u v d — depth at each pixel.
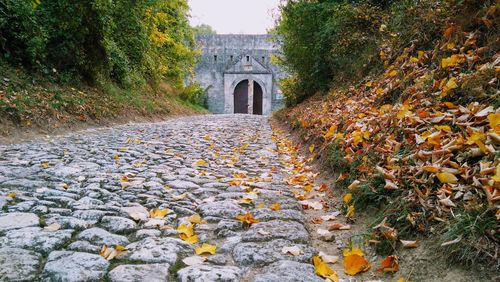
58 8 9.80
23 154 5.26
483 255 1.97
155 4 16.05
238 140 8.55
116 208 3.08
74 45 10.39
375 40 7.71
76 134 7.79
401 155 3.20
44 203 3.10
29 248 2.24
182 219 2.93
